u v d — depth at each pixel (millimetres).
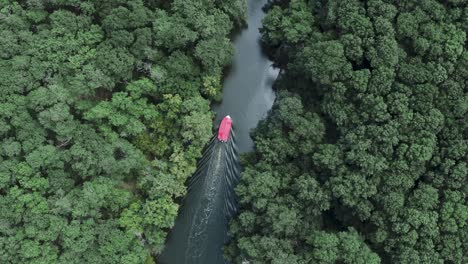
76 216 51906
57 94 52844
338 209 54625
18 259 50375
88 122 55531
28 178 51281
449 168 51250
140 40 55781
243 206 56656
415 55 54719
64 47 55156
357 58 54406
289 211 52219
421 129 51906
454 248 50312
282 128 55906
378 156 51906
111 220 53625
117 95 55406
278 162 55562
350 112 53875
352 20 54562
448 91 52625
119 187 55969
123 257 52750
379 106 51781
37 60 54219
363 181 51219
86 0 56500
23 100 52750
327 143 55188
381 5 54312
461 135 52250
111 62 55062
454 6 55375
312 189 52469
